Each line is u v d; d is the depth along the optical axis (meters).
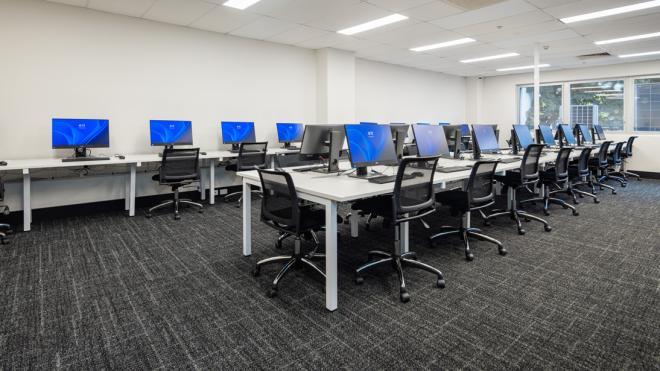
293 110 6.60
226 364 1.57
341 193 2.02
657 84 7.84
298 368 1.54
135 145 4.96
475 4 4.36
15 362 1.59
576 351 1.64
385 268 2.65
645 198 5.30
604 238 3.33
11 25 4.04
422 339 1.75
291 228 2.23
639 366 1.54
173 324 1.90
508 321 1.90
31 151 4.25
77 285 2.38
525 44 6.39
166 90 5.17
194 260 2.83
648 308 2.03
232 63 5.79
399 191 2.22
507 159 4.01
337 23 5.13
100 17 4.59
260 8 4.52
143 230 3.70
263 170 2.33
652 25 5.23
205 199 5.44
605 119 8.58
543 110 9.57
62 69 4.37
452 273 2.54
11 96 4.09
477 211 4.34
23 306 2.10
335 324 1.89
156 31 5.03
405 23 5.11
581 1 4.28
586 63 8.20
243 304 2.11
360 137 2.71
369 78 8.02
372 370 1.53
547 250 3.01
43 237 3.46
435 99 9.62
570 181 5.31
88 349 1.69
